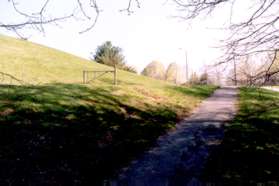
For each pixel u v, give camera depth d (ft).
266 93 68.59
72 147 30.17
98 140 33.09
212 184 24.11
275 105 24.47
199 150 32.32
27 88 45.91
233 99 71.92
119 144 33.32
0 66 80.84
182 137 37.88
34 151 27.76
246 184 24.25
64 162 27.22
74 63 114.93
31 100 38.75
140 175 25.90
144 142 35.24
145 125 41.73
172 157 30.35
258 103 60.34
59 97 42.96
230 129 40.29
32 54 106.83
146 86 74.08
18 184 22.98
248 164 28.14
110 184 24.27
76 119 36.63
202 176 25.58
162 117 48.01
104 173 26.50
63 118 35.81
